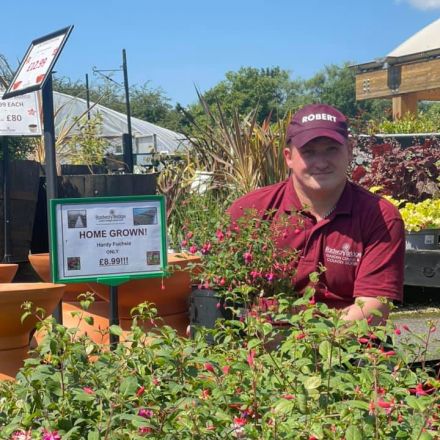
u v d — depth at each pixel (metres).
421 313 6.35
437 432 2.00
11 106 6.63
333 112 3.23
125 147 10.90
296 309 3.00
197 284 3.59
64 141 11.36
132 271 3.53
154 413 2.03
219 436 1.98
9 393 2.30
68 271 3.46
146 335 2.45
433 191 7.58
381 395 2.02
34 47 4.34
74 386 2.17
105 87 32.88
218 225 3.45
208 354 2.52
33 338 4.32
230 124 9.02
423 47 12.05
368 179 7.82
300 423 1.95
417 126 11.48
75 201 3.46
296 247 3.23
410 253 6.57
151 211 3.55
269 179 8.32
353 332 2.28
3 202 6.09
